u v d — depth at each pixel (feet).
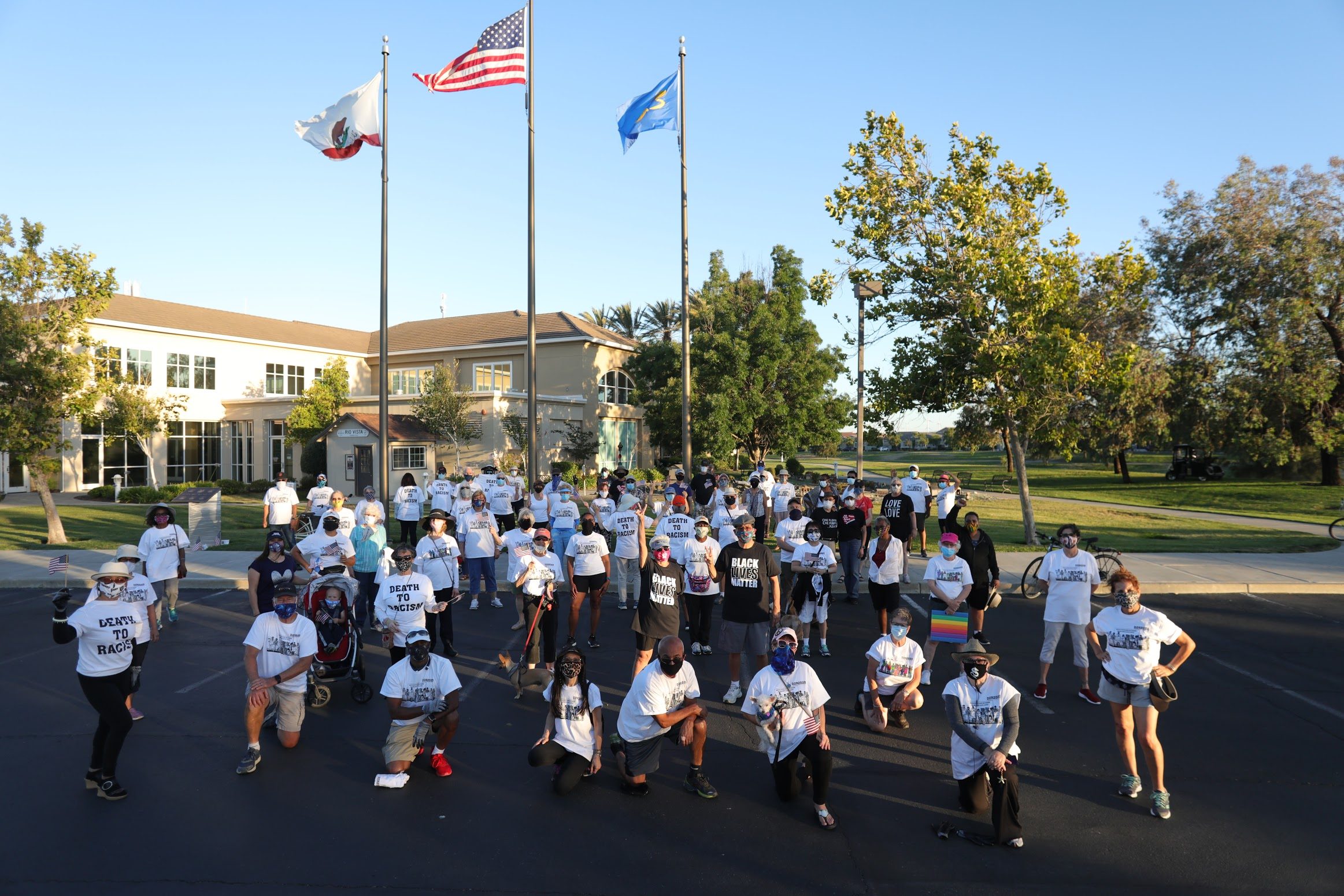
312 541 32.50
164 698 26.96
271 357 129.70
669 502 53.47
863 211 61.87
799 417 113.39
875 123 61.67
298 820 18.39
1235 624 37.81
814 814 19.06
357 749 22.86
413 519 50.16
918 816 19.03
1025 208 59.36
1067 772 21.72
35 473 60.23
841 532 41.50
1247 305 104.22
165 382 115.75
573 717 20.01
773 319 111.04
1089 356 56.39
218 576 46.60
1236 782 21.06
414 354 131.54
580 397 118.83
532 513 46.32
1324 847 17.63
